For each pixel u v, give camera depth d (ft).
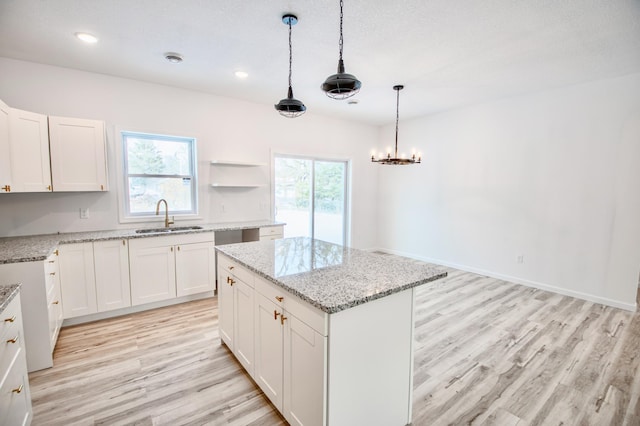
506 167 14.83
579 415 6.28
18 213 10.53
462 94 14.05
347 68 10.98
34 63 10.57
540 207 13.75
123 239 10.69
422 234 18.86
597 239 12.25
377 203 21.59
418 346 8.95
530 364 8.05
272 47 9.39
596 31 8.30
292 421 5.68
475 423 6.10
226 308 8.44
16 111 9.02
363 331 5.16
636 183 11.32
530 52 9.64
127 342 9.14
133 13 7.57
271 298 6.15
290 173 17.49
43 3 7.11
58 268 9.54
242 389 7.12
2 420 4.72
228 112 14.69
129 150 12.71
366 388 5.32
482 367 7.93
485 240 15.79
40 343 7.72
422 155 18.58
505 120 14.75
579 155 12.59
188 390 7.05
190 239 12.06
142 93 12.47
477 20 7.81
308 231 18.49
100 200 11.89
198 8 7.36
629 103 11.38
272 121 16.21
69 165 10.48
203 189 14.16
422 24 8.03
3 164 8.48
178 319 10.74
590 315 11.07
